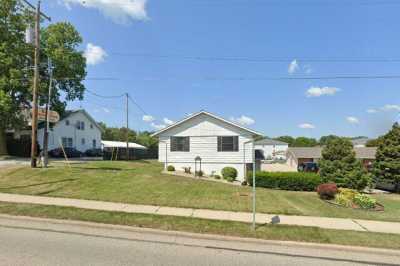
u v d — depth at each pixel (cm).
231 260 682
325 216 1159
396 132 2612
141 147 6166
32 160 2014
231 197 1430
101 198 1291
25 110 3469
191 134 2847
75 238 800
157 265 625
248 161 2764
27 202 1177
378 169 2619
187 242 808
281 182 2269
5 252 670
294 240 836
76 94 4091
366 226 1030
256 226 952
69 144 4900
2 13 3278
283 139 12019
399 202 1750
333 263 695
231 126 2794
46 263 609
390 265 696
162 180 1819
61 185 1521
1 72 3278
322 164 2230
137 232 889
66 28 3828
